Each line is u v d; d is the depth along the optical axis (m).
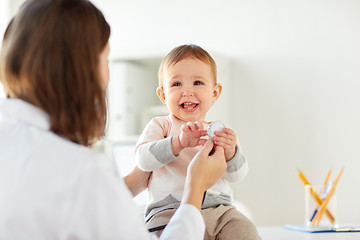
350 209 2.42
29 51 0.68
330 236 1.44
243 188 2.62
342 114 2.46
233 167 1.02
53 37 0.68
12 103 0.71
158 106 2.69
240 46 2.66
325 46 2.50
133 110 2.58
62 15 0.69
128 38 2.89
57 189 0.64
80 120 0.71
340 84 2.47
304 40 2.54
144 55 2.49
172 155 0.99
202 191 0.82
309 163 2.50
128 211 0.66
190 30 2.76
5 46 0.71
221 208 1.04
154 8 2.84
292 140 2.54
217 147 0.90
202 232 0.78
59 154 0.66
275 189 2.55
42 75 0.68
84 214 0.64
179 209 0.78
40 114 0.70
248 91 2.63
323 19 2.51
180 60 1.14
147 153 1.01
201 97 1.12
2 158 0.67
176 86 1.14
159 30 2.82
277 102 2.57
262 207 2.57
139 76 2.64
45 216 0.64
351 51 2.46
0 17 2.88
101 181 0.65
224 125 0.96
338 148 2.46
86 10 0.71
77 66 0.69
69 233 0.64
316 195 1.64
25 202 0.64
